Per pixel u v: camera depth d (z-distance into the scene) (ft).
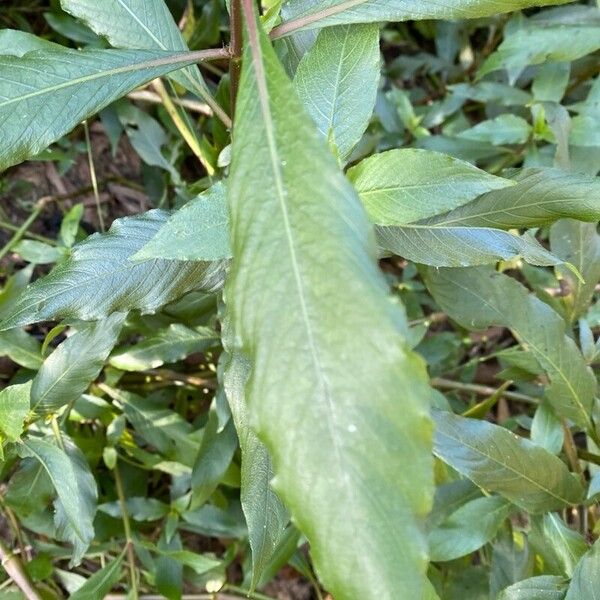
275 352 0.62
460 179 0.92
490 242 1.09
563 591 1.20
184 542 1.80
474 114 2.20
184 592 1.73
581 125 1.64
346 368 0.60
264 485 1.02
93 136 1.93
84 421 1.57
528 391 1.72
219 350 1.55
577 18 1.84
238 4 0.94
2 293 1.51
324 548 0.61
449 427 1.23
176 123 1.62
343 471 0.60
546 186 1.08
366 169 0.94
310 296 0.62
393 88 1.92
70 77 0.98
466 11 0.98
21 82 0.97
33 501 1.35
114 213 1.94
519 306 1.33
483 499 1.33
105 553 1.58
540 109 1.68
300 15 1.01
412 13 0.97
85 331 1.22
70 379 1.24
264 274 0.64
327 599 1.80
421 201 0.93
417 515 0.61
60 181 1.89
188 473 1.56
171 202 1.85
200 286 1.11
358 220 0.64
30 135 0.97
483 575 1.49
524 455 1.23
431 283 1.37
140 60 1.00
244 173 0.68
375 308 0.60
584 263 1.42
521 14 1.86
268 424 0.62
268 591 1.82
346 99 0.99
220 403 1.36
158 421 1.50
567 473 1.24
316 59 1.00
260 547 1.04
